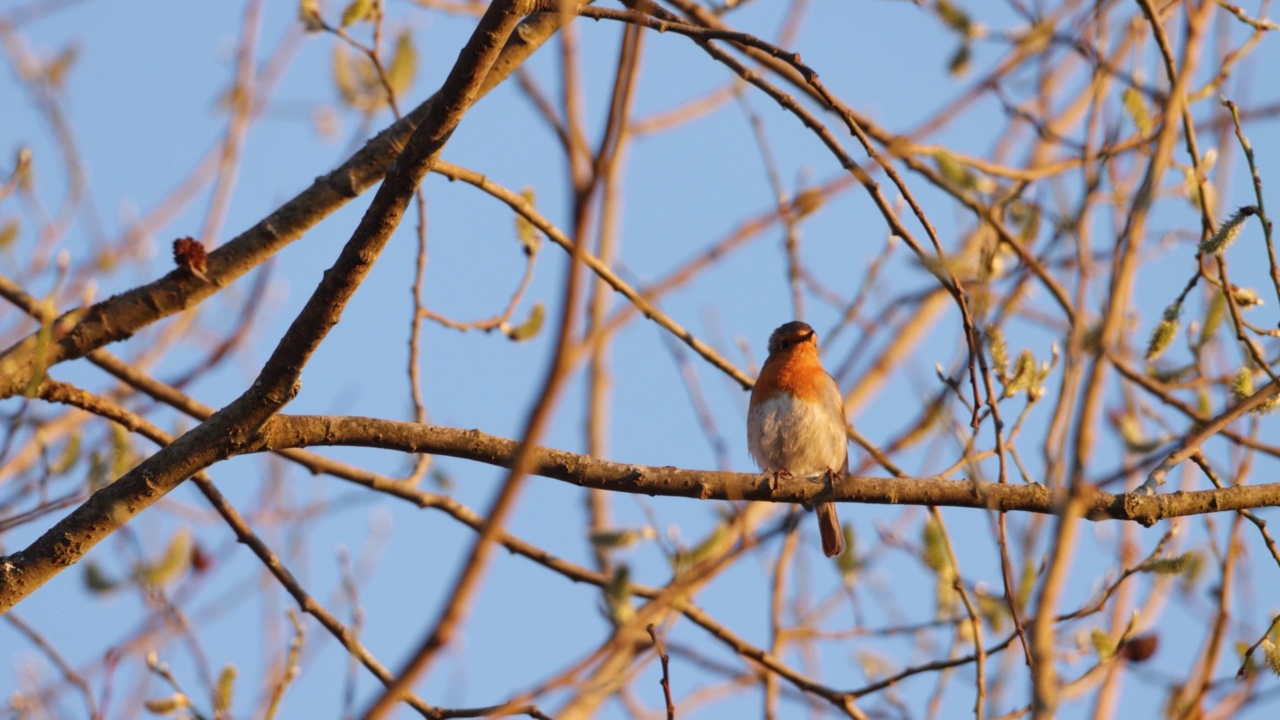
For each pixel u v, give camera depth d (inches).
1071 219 401.7
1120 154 469.1
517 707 334.0
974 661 408.5
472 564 136.9
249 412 345.4
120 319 404.2
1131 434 425.7
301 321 330.6
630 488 376.8
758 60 503.2
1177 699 413.1
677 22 357.1
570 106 163.8
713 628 457.4
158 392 464.4
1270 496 373.7
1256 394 372.5
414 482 485.1
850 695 438.0
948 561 413.1
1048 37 442.0
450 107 307.0
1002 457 371.2
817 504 388.5
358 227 321.4
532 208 463.5
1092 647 448.5
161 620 431.2
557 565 470.9
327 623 413.7
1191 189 448.8
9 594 342.3
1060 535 194.1
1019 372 376.8
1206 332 403.2
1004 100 455.8
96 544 349.4
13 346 389.4
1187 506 371.6
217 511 419.5
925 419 391.2
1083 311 242.1
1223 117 473.7
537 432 136.3
